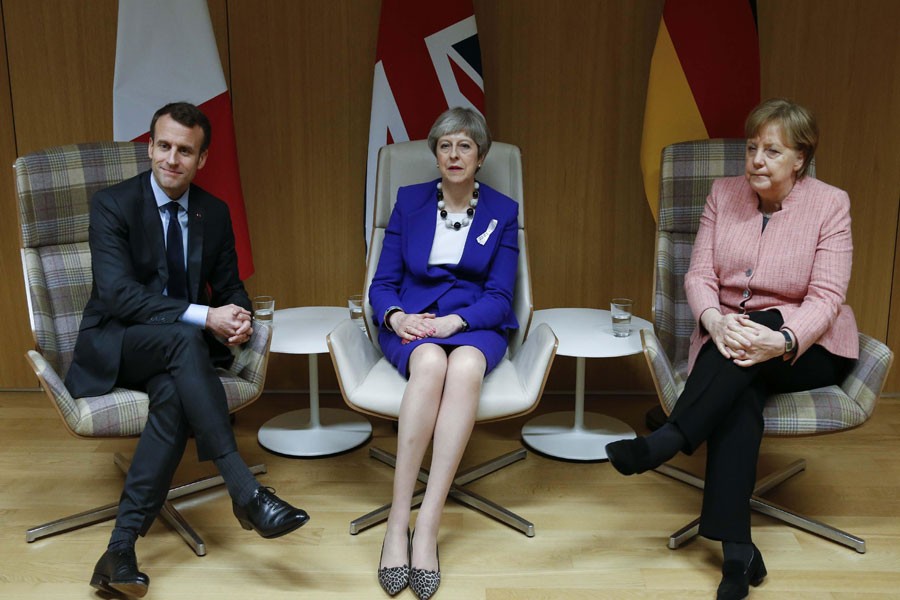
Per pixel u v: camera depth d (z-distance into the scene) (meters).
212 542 2.31
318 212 3.21
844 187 3.11
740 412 2.11
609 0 3.00
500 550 2.27
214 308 2.31
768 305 2.28
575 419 2.96
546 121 3.11
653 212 2.96
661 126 2.90
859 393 2.21
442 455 2.15
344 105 3.11
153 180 2.33
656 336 2.52
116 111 2.81
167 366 2.16
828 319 2.15
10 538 2.31
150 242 2.30
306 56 3.07
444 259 2.52
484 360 2.27
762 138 2.18
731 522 2.05
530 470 2.74
